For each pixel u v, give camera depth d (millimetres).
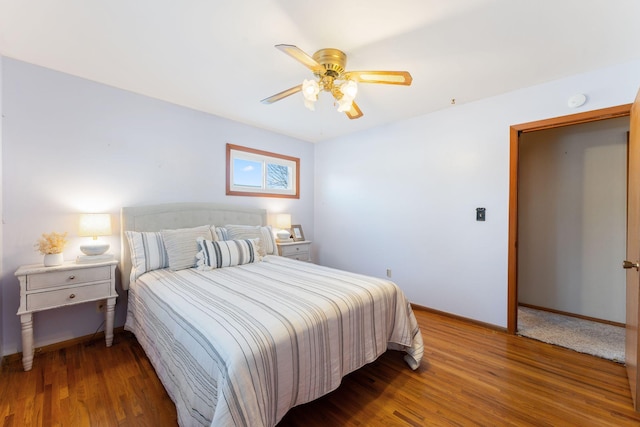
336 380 1544
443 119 3080
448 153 3047
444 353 2262
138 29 1742
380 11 1549
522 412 1584
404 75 1758
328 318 1524
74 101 2365
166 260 2467
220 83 2482
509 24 1663
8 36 1817
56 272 2029
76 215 2379
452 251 3039
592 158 3057
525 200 3492
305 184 4453
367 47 1891
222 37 1812
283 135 4105
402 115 3273
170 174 2945
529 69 2207
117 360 2109
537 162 3402
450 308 3057
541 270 3371
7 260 2082
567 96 2344
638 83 2068
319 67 1771
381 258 3697
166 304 1673
